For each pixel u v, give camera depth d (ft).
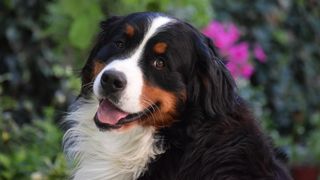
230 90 16.26
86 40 22.79
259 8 35.17
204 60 16.10
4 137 23.08
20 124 27.99
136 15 16.55
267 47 35.35
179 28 16.17
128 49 16.11
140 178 16.38
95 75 16.67
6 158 21.56
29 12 29.22
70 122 17.29
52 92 29.81
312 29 37.29
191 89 16.20
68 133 17.30
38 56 29.53
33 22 29.25
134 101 15.67
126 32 16.24
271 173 15.85
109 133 16.55
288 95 36.17
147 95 15.81
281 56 35.91
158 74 15.92
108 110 15.96
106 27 17.13
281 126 35.96
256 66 35.09
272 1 35.76
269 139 16.83
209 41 16.63
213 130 15.96
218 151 15.80
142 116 16.02
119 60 15.92
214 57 16.25
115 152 16.49
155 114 16.02
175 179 15.96
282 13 36.11
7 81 29.32
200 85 16.17
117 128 15.97
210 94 15.99
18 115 28.17
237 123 16.11
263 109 34.30
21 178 21.50
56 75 28.89
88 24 22.81
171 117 16.14
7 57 29.25
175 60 15.98
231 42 29.17
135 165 16.39
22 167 21.56
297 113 36.37
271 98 35.58
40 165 21.85
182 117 16.17
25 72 29.45
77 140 17.10
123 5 23.77
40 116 29.50
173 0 24.57
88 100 16.93
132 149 16.38
